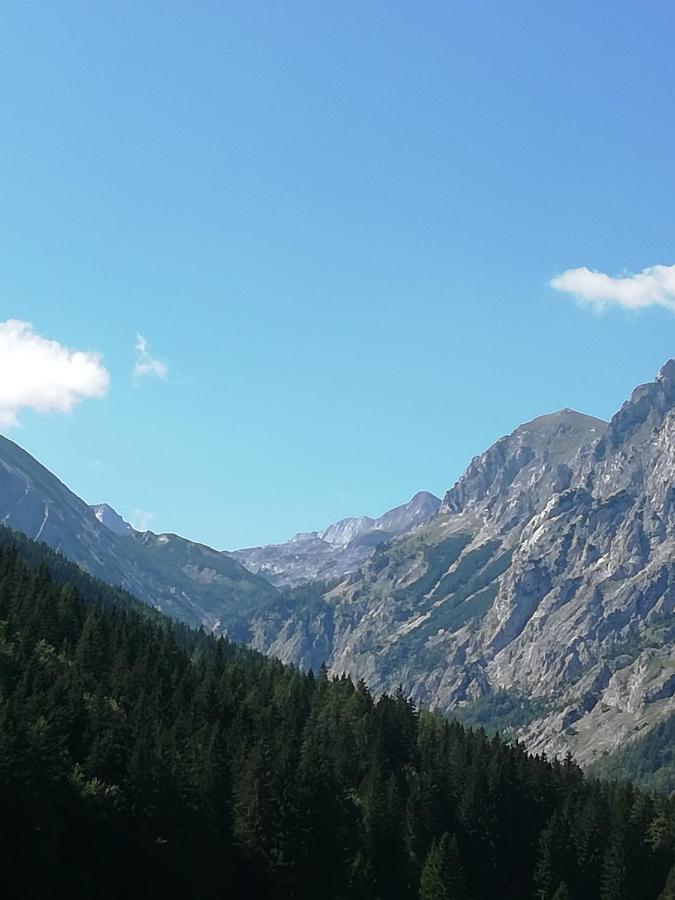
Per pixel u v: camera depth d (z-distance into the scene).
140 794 186.88
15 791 166.75
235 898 194.75
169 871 183.62
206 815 196.62
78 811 177.88
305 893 198.00
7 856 163.62
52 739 183.88
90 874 173.88
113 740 197.25
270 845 197.25
